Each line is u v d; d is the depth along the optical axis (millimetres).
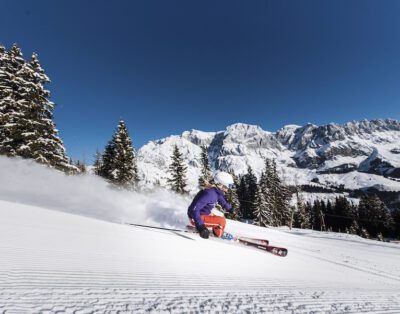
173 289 2395
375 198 69875
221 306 2064
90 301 1804
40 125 20719
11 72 21125
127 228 6277
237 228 15578
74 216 6699
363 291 3869
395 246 23234
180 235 6629
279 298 2541
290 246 11789
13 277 2072
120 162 29469
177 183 37688
